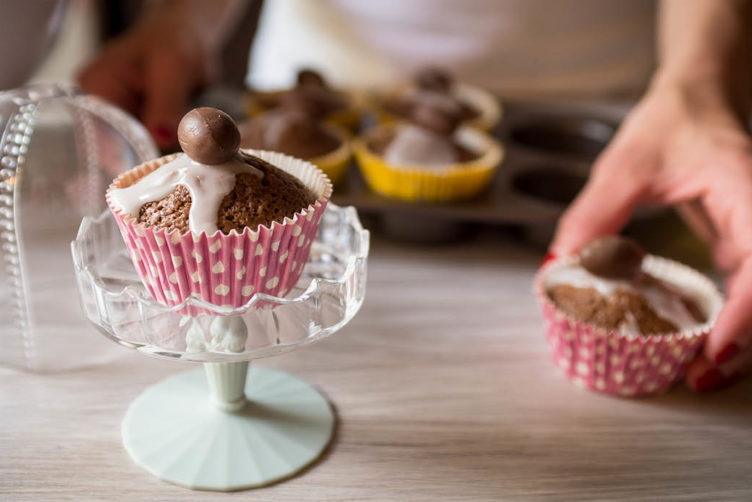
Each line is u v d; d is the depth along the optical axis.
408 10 0.69
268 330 0.34
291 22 0.74
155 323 0.35
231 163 0.34
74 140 0.47
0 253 0.45
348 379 0.42
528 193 0.58
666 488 0.37
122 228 0.34
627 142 0.48
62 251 0.49
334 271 0.39
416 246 0.53
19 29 0.50
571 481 0.37
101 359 0.42
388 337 0.45
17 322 0.42
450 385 0.42
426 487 0.36
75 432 0.38
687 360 0.41
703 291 0.44
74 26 0.82
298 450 0.37
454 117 0.55
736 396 0.42
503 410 0.40
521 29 0.69
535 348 0.45
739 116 0.51
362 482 0.37
